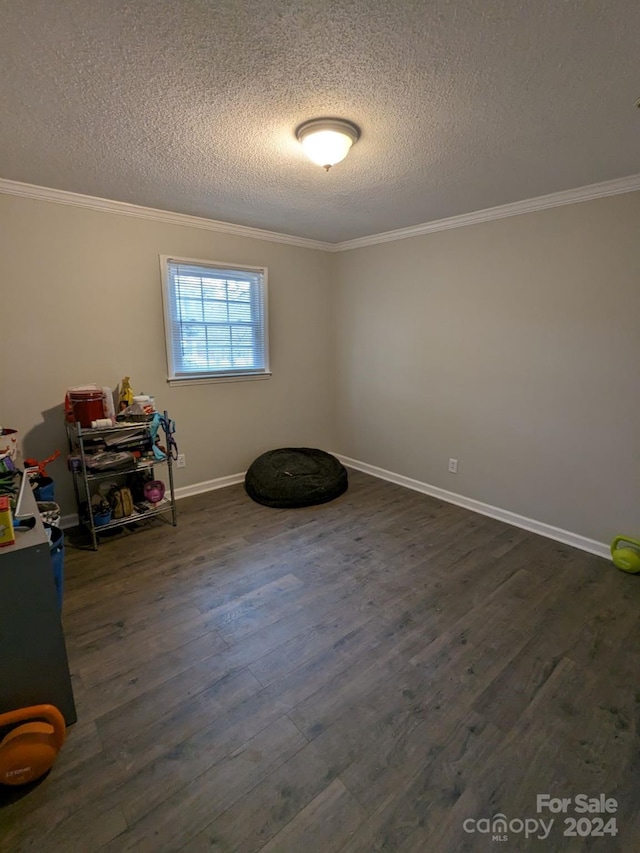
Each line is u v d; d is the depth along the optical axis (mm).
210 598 2281
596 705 1627
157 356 3312
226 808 1269
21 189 2547
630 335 2463
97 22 1168
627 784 1343
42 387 2834
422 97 1562
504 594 2320
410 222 3367
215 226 3385
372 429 4234
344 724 1547
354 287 4141
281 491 3463
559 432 2844
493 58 1331
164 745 1460
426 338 3582
